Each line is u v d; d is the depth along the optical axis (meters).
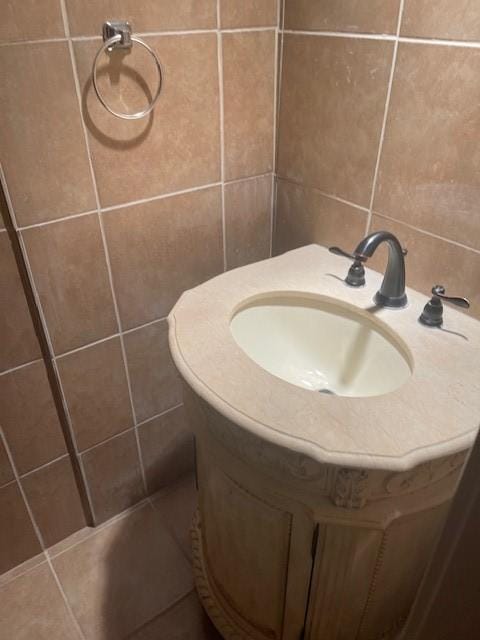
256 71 1.04
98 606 1.18
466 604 0.38
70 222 0.95
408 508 0.70
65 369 1.08
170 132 0.99
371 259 1.03
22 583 1.22
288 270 1.01
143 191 1.01
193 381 0.73
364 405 0.69
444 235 0.88
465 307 0.80
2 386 1.03
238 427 0.68
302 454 0.64
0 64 0.77
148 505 1.41
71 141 0.88
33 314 1.00
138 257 1.07
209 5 0.92
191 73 0.96
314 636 0.92
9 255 0.92
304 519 0.75
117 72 0.88
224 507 0.88
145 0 0.85
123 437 1.28
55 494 1.24
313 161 1.08
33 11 0.76
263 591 0.92
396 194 0.93
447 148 0.82
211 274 1.21
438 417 0.67
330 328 0.97
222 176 1.11
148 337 1.18
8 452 1.10
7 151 0.83
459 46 0.75
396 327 0.84
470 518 0.35
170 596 1.20
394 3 0.81
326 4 0.92
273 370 0.98
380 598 0.86
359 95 0.93
